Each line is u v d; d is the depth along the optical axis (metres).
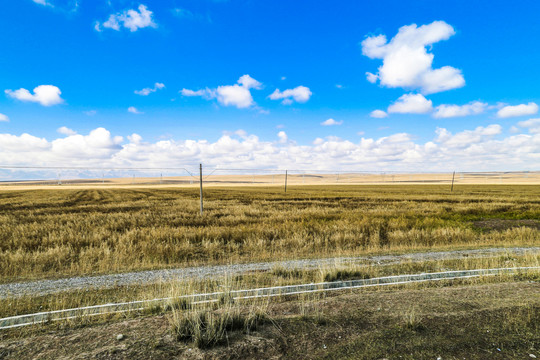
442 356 4.00
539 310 5.23
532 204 39.47
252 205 38.59
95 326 5.38
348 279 8.47
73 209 35.44
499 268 9.05
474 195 62.81
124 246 12.79
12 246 13.86
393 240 15.66
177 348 4.25
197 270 9.85
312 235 16.44
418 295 6.27
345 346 4.26
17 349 4.33
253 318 4.95
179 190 97.19
